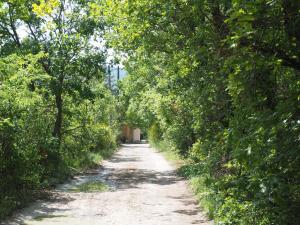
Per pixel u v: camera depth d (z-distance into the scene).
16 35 20.42
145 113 36.09
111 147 42.06
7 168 13.20
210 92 11.57
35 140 14.96
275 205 5.61
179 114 21.70
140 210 12.43
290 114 5.03
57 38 20.11
